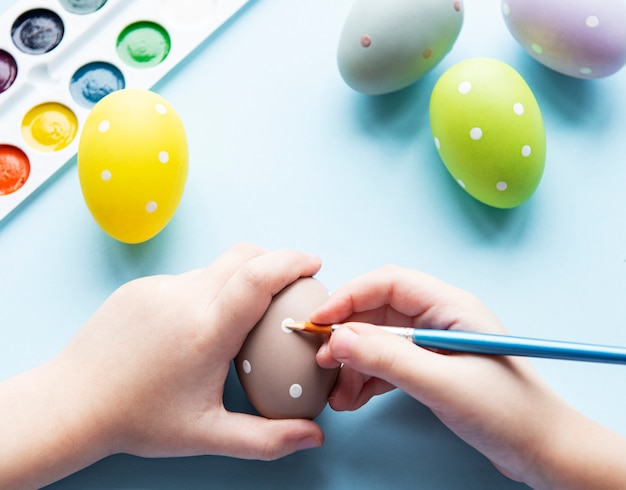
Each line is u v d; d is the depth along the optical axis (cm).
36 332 82
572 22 78
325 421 78
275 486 77
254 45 89
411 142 86
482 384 63
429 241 84
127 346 70
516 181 77
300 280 70
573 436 65
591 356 61
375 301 71
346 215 84
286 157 86
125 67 86
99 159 74
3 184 84
